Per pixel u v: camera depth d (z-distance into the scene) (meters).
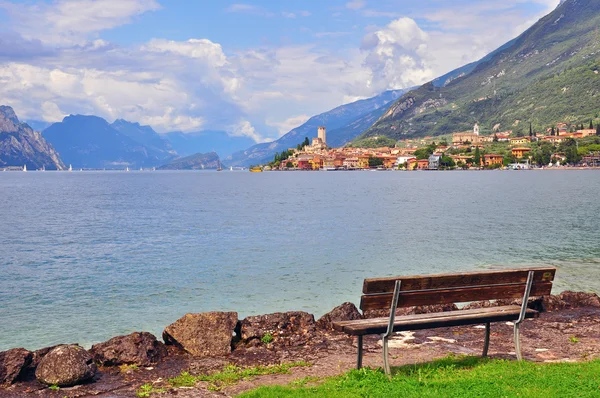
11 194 163.38
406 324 11.02
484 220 68.31
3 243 52.75
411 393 9.87
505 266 35.38
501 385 10.18
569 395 9.63
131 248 47.66
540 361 12.49
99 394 11.01
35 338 21.19
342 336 14.91
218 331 13.97
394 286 10.80
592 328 15.58
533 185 179.12
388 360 12.13
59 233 61.25
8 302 27.23
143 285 30.94
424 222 66.69
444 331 15.47
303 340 14.46
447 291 11.37
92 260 41.16
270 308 25.11
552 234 52.88
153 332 21.67
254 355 13.50
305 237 52.78
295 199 122.75
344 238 51.53
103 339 20.98
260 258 39.94
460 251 42.44
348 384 10.60
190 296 27.89
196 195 149.62
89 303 26.84
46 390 11.21
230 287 29.78
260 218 75.38
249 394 10.29
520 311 12.22
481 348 13.76
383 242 48.25
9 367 11.68
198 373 12.24
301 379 11.53
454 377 10.98
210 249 45.50
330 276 32.50
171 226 66.50
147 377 11.99
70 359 11.56
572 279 30.34
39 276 34.66
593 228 57.88
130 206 107.12
